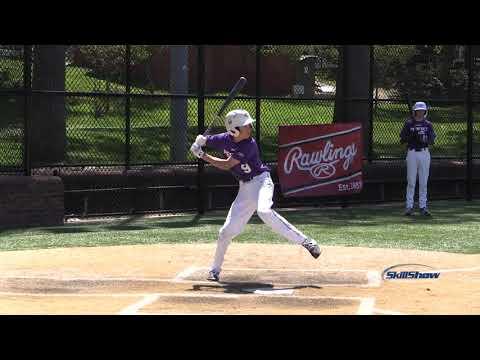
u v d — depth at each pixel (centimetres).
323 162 5900
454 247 4275
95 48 7475
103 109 6775
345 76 6378
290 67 7662
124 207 5681
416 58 6994
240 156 3139
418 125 5625
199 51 5641
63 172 5534
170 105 6250
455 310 2655
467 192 6725
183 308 2680
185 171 5909
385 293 2973
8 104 5897
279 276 3347
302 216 5653
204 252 3997
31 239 4525
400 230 4950
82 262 3681
